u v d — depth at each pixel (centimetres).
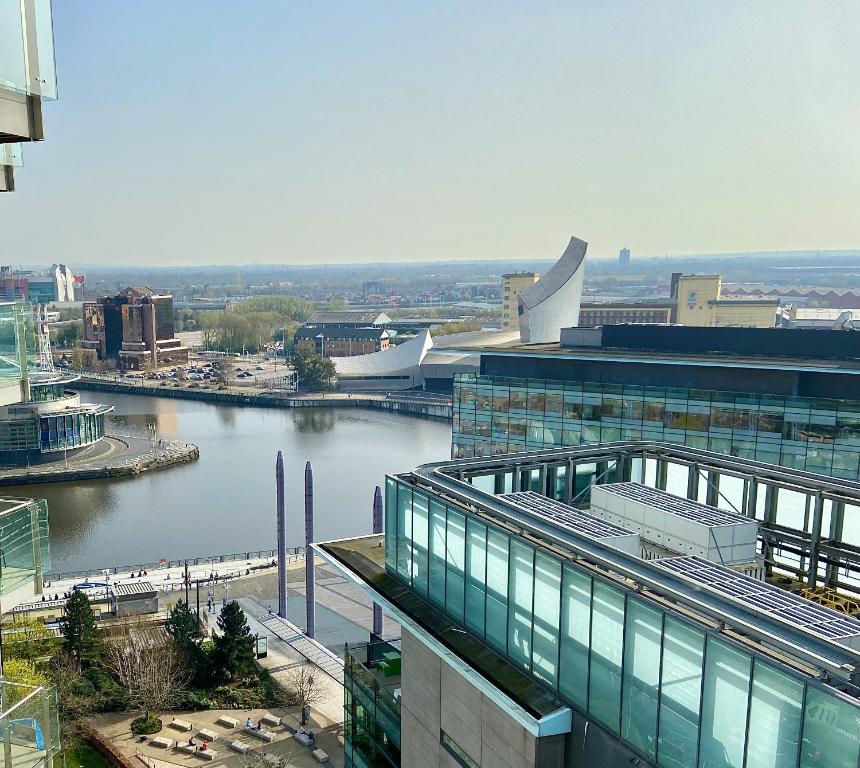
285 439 19650
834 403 6556
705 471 3828
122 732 6200
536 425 8238
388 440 19538
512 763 2725
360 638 8631
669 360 7431
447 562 3247
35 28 1378
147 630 7700
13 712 1526
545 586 2667
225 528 12925
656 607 2242
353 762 4488
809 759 1850
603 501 3612
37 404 16600
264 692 7031
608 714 2428
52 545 12075
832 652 1966
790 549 3369
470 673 2819
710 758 2106
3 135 1369
